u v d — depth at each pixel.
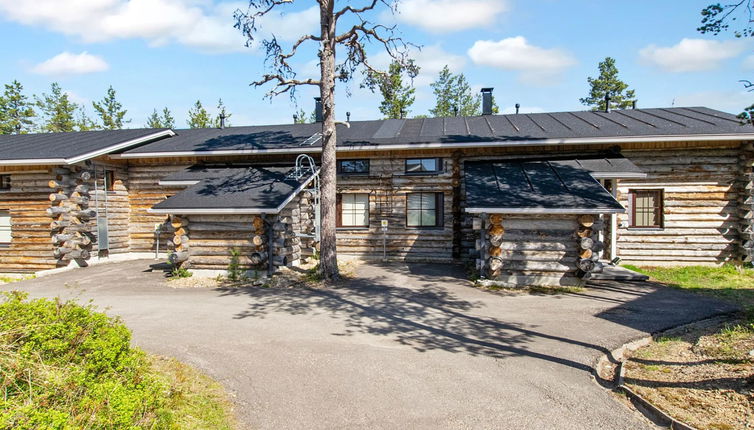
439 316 7.92
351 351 6.17
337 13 11.14
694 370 5.17
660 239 13.03
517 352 6.10
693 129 12.49
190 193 12.25
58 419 2.81
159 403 3.95
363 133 15.57
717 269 12.22
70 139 16.19
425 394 4.82
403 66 12.23
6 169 13.65
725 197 12.75
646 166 13.05
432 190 14.16
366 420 4.27
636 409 4.45
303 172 13.77
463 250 14.03
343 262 13.94
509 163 13.27
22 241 13.65
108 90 45.97
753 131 11.84
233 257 11.37
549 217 10.22
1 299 9.34
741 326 6.69
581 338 6.65
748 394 4.34
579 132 13.25
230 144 15.30
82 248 13.79
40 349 3.84
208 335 6.88
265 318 7.85
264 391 4.90
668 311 8.05
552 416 4.31
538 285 10.31
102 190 14.63
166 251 15.65
